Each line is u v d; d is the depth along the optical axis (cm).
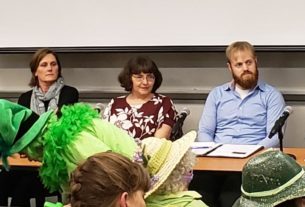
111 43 388
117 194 109
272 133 272
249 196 130
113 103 343
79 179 112
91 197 109
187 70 397
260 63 387
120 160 115
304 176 127
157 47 382
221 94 341
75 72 412
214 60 393
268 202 126
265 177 127
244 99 333
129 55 403
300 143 388
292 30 364
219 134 337
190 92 397
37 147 147
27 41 396
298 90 386
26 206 328
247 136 330
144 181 116
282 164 128
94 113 153
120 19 385
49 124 147
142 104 336
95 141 143
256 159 132
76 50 392
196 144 303
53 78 363
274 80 388
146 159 148
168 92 400
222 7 372
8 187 330
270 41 368
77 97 368
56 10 391
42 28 394
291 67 385
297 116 387
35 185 329
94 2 387
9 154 147
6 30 399
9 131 144
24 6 395
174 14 378
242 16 370
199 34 376
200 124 342
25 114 147
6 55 417
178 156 151
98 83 410
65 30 392
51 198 338
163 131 325
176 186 152
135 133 328
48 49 372
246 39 371
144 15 382
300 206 125
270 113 327
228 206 288
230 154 275
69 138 143
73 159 143
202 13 375
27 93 371
